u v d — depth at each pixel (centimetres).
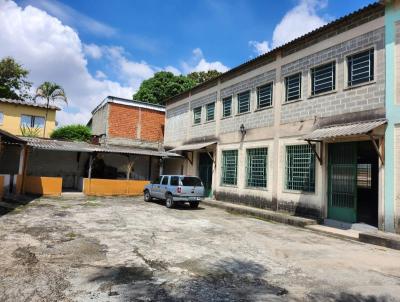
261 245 900
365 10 1148
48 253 742
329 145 1300
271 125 1582
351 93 1198
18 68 3434
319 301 520
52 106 2870
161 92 3791
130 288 547
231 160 1884
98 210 1480
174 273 635
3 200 1639
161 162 2491
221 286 575
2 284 546
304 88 1410
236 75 1881
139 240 907
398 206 1012
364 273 671
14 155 2366
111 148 2342
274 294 544
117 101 2727
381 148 1070
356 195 1182
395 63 1056
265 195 1578
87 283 563
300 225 1237
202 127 2194
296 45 1469
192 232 1052
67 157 2547
